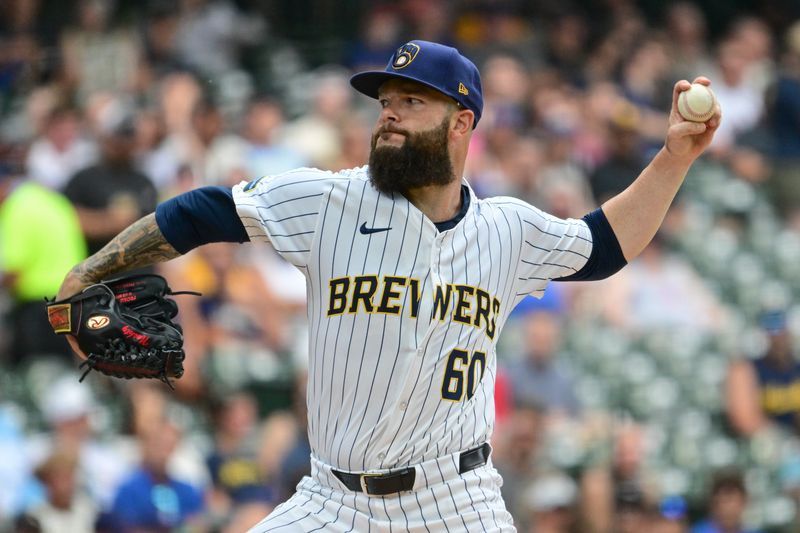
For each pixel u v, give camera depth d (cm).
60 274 3091
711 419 3750
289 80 4619
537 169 4103
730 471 3403
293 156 3884
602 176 4256
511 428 3053
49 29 4431
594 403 3569
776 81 4941
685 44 5447
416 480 1362
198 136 3850
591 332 3734
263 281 3450
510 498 2938
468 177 3894
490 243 1400
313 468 1423
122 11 4634
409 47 1377
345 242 1363
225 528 2766
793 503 3550
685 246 4356
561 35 5038
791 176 4844
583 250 1457
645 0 5794
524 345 3369
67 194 3216
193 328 3175
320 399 1384
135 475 2720
